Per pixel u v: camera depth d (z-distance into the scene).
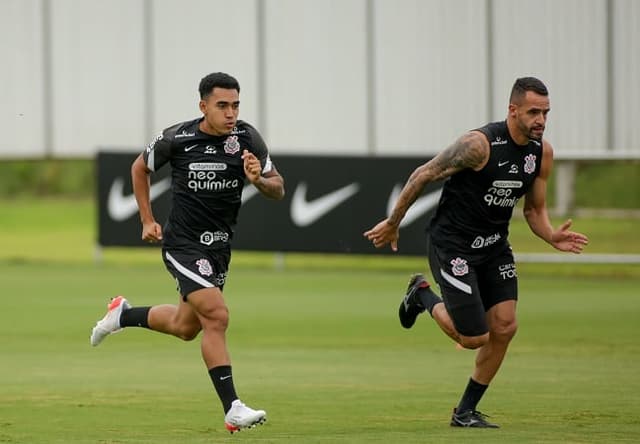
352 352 40.31
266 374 35.34
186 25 84.88
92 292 57.47
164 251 25.91
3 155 88.38
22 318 48.69
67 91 87.50
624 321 48.00
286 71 81.94
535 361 37.94
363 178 64.62
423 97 78.88
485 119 77.50
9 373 35.53
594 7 74.19
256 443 23.78
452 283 26.08
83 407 29.33
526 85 25.16
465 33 77.56
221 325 25.05
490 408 29.09
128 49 86.38
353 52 80.31
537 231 27.00
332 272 68.62
